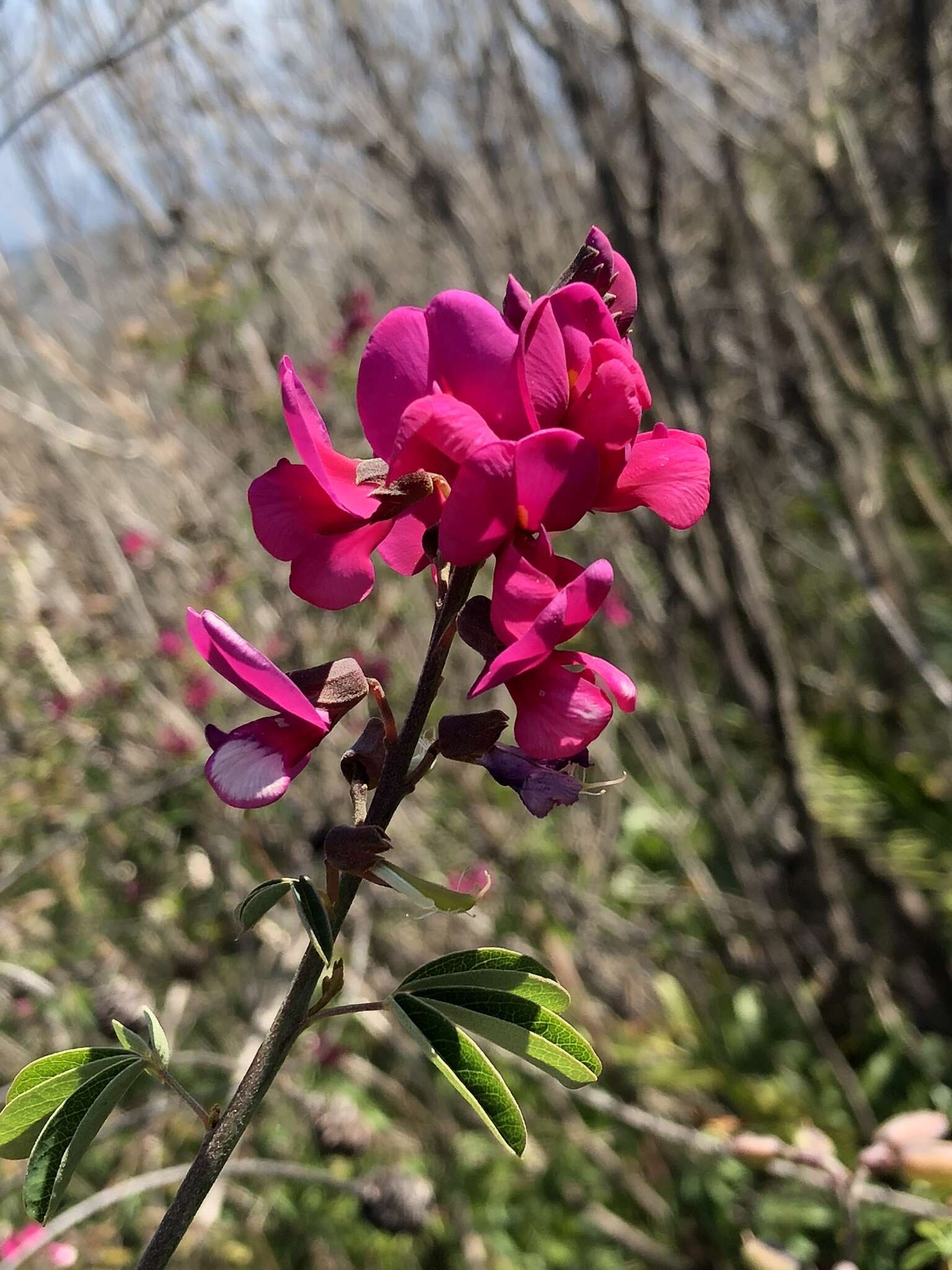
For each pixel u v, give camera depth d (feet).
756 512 19.10
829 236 19.04
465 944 15.43
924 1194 11.48
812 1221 12.37
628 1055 13.89
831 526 15.96
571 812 16.60
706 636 15.52
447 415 3.60
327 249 18.79
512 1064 14.24
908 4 13.88
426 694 3.90
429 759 3.89
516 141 15.21
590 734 3.68
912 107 15.72
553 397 3.76
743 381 18.97
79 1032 14.84
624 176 14.23
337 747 14.69
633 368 3.90
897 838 13.73
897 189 18.24
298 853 14.82
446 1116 14.24
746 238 15.29
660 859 18.70
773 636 13.52
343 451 16.12
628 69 11.10
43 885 16.02
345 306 16.25
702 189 18.02
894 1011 14.47
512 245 14.26
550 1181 14.23
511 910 14.80
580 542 16.06
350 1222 13.82
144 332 16.78
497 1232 13.85
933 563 21.54
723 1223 13.24
